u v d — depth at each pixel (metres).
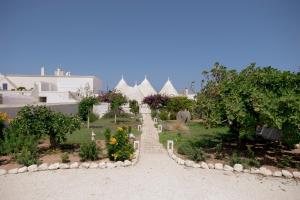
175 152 15.60
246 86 13.97
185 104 36.31
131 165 12.71
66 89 62.44
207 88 16.06
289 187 10.24
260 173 11.74
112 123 30.38
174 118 36.22
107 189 9.69
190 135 21.70
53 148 15.51
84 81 63.28
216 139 19.72
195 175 11.45
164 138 19.89
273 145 17.58
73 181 10.46
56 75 65.12
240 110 13.35
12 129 15.12
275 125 13.34
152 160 13.88
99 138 19.34
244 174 11.71
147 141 18.59
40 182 10.32
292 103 12.67
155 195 9.23
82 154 13.14
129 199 8.86
